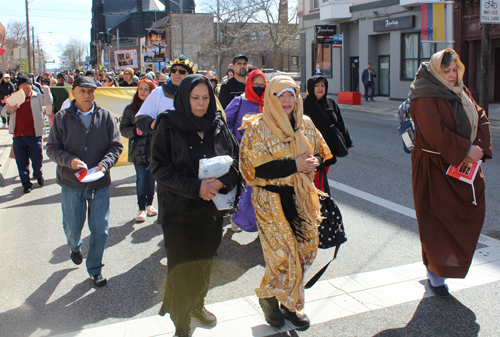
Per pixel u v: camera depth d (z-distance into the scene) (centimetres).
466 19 1727
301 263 323
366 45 2269
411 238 486
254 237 509
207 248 305
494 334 306
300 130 310
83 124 395
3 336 321
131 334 318
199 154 295
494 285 374
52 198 698
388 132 1273
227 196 300
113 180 812
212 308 350
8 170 915
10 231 550
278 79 300
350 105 1981
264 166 301
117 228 552
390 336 307
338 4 2320
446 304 346
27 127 730
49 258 465
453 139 330
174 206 295
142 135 565
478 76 1788
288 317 323
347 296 363
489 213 554
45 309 359
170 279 297
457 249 345
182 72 464
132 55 4078
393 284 381
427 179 354
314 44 2633
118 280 410
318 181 467
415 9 1972
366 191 679
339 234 369
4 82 1528
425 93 342
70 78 1661
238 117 494
